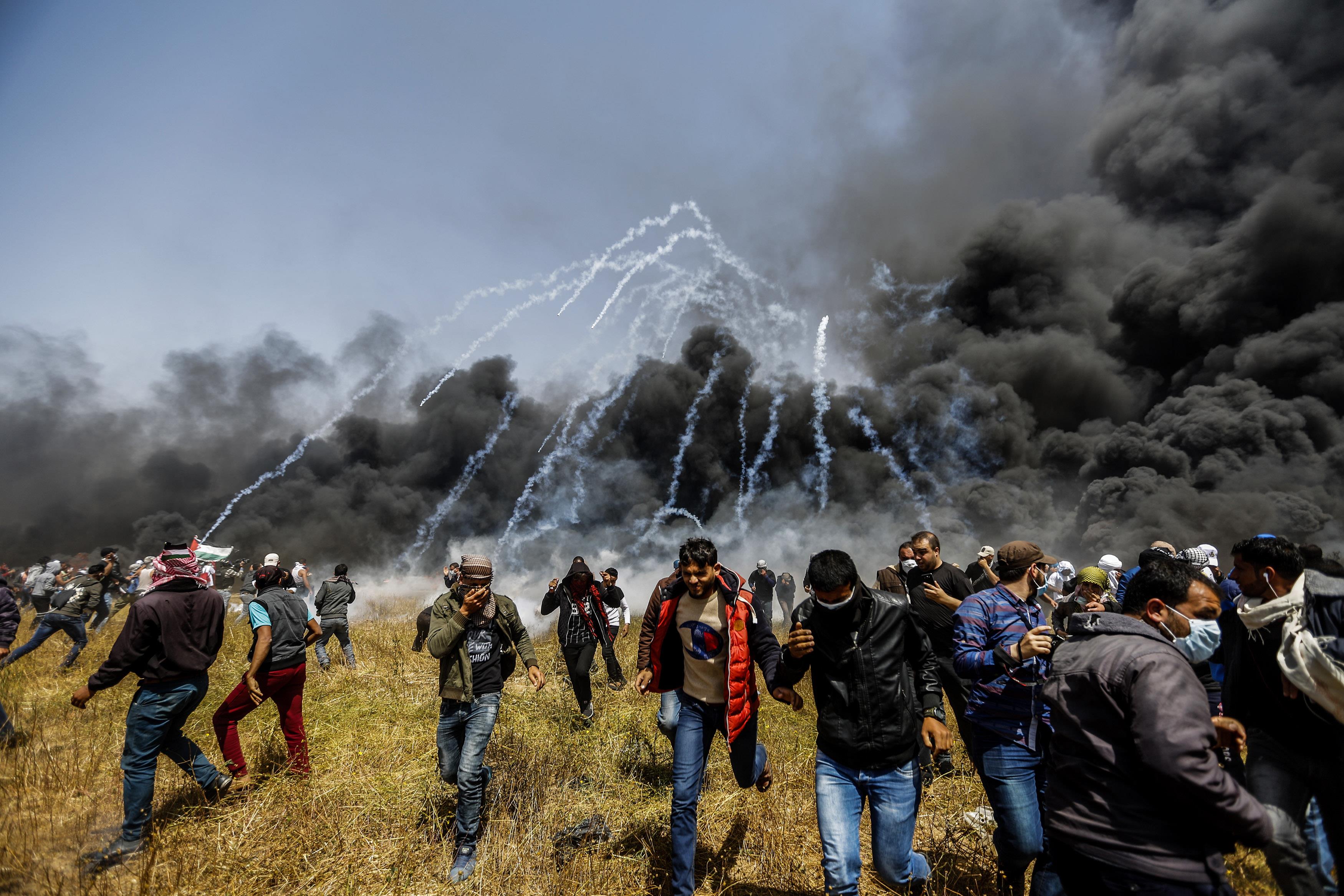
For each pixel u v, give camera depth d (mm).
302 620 5293
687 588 3947
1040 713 3127
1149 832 2145
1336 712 2504
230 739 4848
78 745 5535
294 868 3775
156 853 3779
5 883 3498
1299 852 2682
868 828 4430
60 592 8805
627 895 3635
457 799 4504
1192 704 2088
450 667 4195
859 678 3146
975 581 5305
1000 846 3279
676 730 3803
